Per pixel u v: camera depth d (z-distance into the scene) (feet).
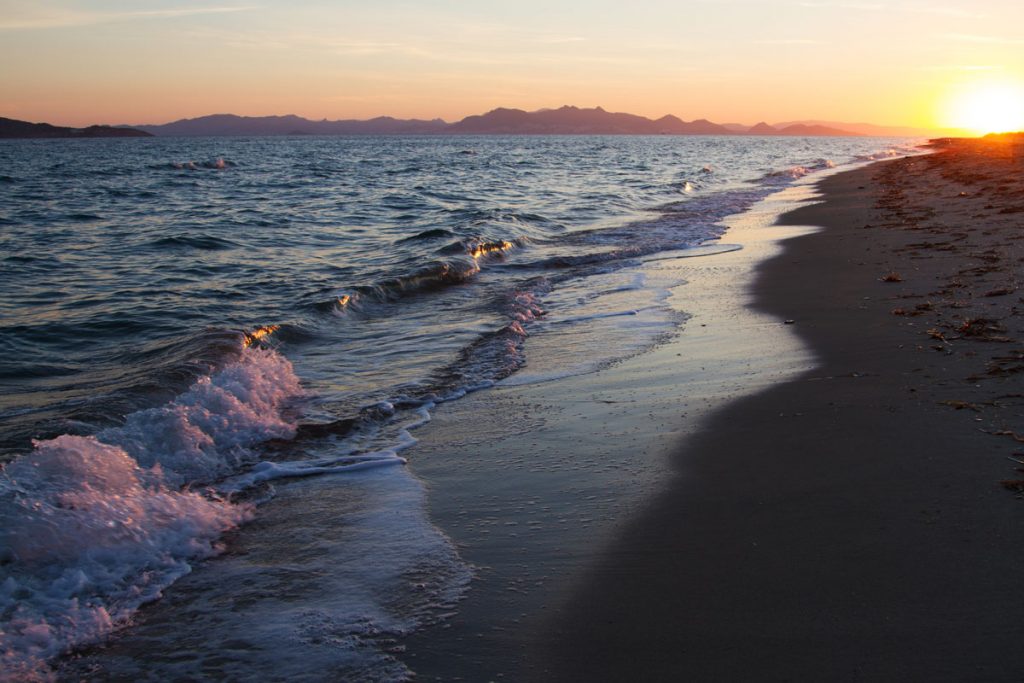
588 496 13.28
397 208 74.95
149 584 11.14
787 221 53.52
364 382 21.02
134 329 27.48
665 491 13.16
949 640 8.65
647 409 17.37
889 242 37.63
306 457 16.01
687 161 198.18
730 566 10.64
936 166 100.83
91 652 9.68
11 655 9.44
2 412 18.71
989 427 14.14
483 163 190.19
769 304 26.71
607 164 180.45
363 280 34.60
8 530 11.39
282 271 39.22
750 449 14.51
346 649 9.48
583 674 8.75
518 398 19.06
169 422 16.28
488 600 10.37
